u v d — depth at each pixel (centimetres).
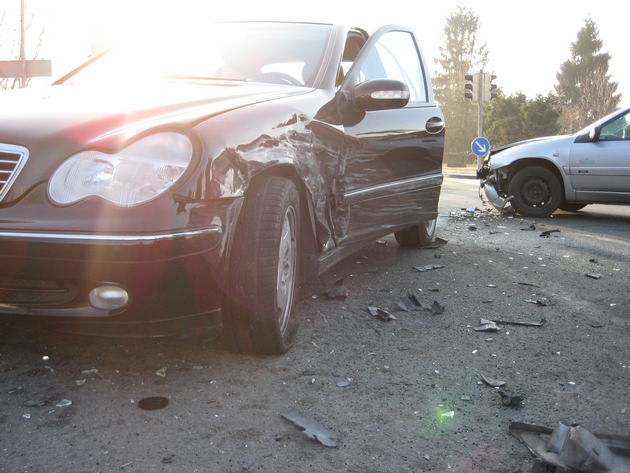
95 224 244
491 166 984
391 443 243
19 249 245
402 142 473
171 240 248
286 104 326
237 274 288
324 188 355
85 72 413
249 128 287
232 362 306
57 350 307
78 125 262
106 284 249
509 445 246
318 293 440
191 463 221
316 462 227
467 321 396
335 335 356
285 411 262
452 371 315
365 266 535
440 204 1140
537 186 955
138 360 302
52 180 249
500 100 4631
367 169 418
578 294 468
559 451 234
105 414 251
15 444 226
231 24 444
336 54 407
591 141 927
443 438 249
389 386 294
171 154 256
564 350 350
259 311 295
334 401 275
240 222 289
